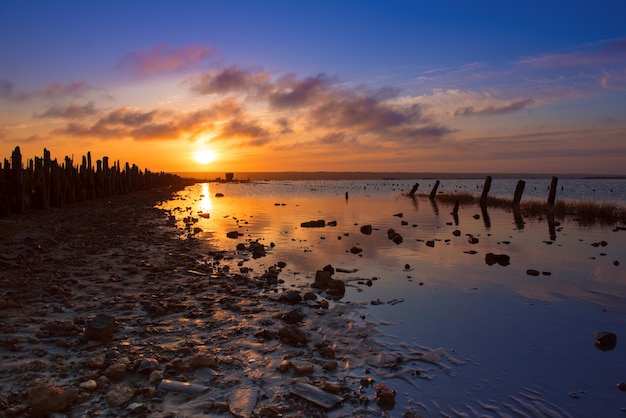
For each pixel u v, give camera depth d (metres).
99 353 6.29
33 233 17.16
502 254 14.30
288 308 9.03
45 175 27.73
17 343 6.49
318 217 27.98
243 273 12.19
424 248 16.52
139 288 10.12
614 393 5.72
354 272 12.46
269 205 38.59
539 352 6.99
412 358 6.69
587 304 9.61
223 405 5.00
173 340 7.00
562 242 18.28
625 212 27.66
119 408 4.87
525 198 52.75
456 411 5.20
